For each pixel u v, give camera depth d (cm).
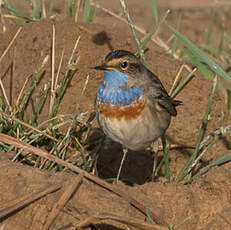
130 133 1047
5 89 1345
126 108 1027
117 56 1027
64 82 1295
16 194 904
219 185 970
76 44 1247
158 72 1375
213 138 1295
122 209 877
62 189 896
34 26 1429
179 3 2672
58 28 1402
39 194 880
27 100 1298
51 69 1334
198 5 2666
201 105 1348
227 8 2625
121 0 1291
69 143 1209
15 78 1352
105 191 912
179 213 939
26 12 1828
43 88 1305
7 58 1398
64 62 1346
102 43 1388
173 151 1329
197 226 954
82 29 1399
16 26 1499
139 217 895
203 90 1366
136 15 2403
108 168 1288
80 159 1170
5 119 1164
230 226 905
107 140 1245
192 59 1458
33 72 1344
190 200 951
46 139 1185
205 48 1994
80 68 1336
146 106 1040
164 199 944
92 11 1623
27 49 1390
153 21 2323
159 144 1330
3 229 872
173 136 1334
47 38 1389
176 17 2444
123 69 1020
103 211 873
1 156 1058
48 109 1280
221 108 1352
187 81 1369
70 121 1170
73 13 1555
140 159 1327
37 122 1212
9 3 1683
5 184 920
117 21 1919
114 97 1024
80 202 885
